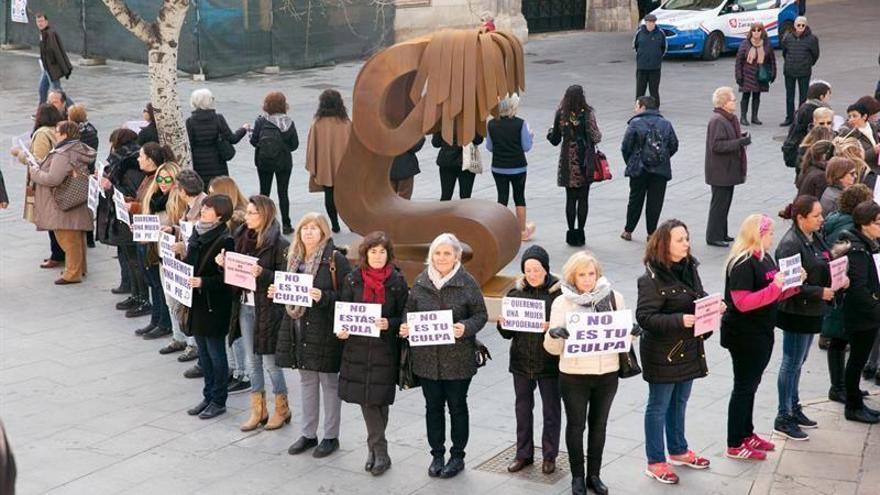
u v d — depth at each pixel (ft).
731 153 44.83
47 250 47.60
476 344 27.02
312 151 47.55
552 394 26.73
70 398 32.94
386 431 30.30
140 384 33.99
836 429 29.09
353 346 26.94
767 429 29.32
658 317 24.88
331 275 27.71
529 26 108.99
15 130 68.80
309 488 27.02
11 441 29.91
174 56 45.70
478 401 31.86
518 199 46.14
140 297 40.16
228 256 28.78
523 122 45.16
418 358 26.61
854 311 28.55
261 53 88.02
